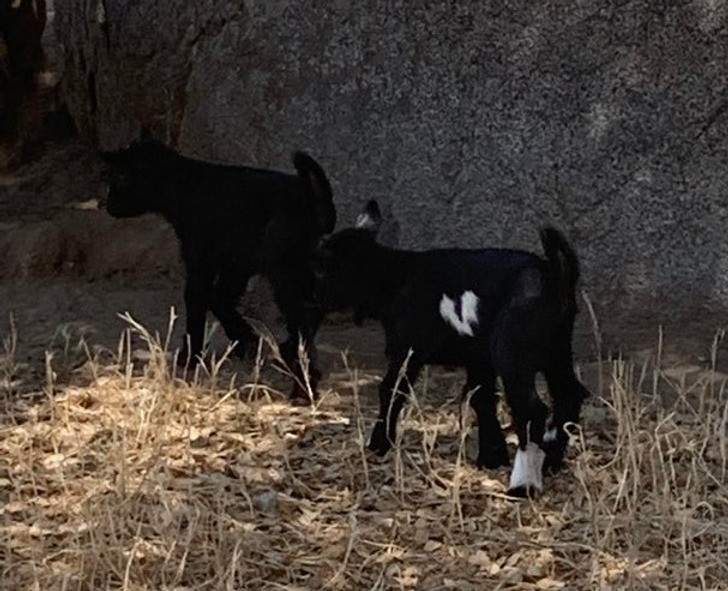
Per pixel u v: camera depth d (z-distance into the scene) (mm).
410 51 4777
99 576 3395
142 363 4430
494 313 3658
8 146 5840
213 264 4352
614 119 4570
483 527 3590
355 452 3881
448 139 4746
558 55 4602
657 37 4520
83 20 5723
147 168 4383
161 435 3932
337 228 4914
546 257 3684
